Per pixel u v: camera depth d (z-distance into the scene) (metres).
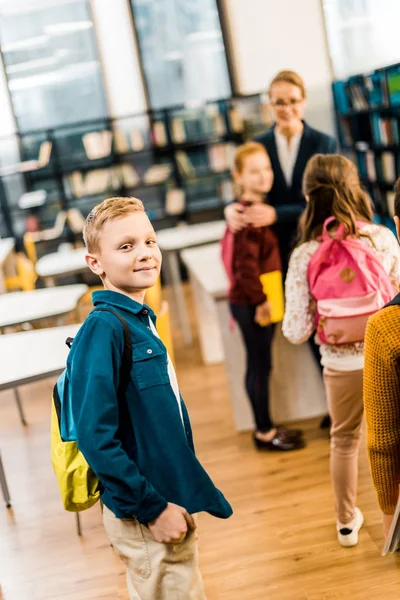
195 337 6.13
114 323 1.61
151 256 1.69
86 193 8.78
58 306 4.00
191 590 1.70
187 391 4.81
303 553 2.71
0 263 6.09
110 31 8.67
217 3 8.49
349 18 7.14
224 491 3.32
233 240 3.45
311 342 3.73
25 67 8.71
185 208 8.93
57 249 8.74
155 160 8.91
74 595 2.71
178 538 1.58
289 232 3.50
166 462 1.63
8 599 2.74
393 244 2.58
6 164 8.81
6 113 8.70
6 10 8.55
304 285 2.59
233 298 3.48
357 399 2.51
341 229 2.49
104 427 1.52
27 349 3.36
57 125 8.88
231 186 8.73
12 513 3.47
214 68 8.76
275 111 3.42
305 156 3.44
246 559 2.74
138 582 1.70
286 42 8.00
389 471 1.64
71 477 1.66
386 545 1.73
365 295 2.44
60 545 3.11
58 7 8.59
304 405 3.95
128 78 8.78
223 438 3.94
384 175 6.48
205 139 8.73
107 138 8.68
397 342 1.54
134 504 1.54
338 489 2.62
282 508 3.08
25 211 8.79
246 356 3.69
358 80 6.70
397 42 6.20
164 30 8.70
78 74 8.80
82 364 1.58
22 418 4.68
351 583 2.48
